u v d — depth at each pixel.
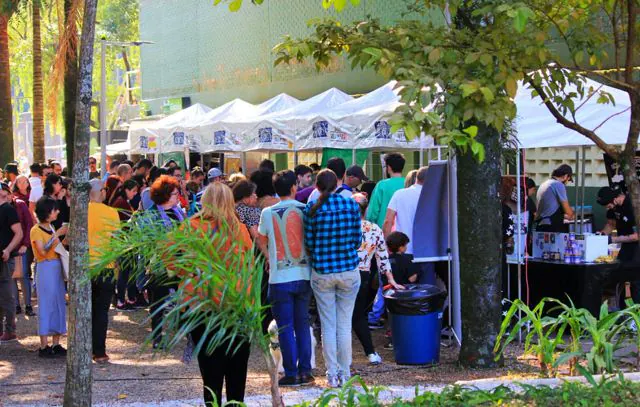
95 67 51.78
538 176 19.11
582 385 6.68
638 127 8.00
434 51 8.05
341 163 11.18
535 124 11.69
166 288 10.96
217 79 30.47
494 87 7.81
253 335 6.12
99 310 11.12
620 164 8.18
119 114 45.00
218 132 19.73
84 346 6.91
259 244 9.48
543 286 12.55
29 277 15.23
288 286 9.35
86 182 6.88
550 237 12.48
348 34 9.34
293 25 25.56
